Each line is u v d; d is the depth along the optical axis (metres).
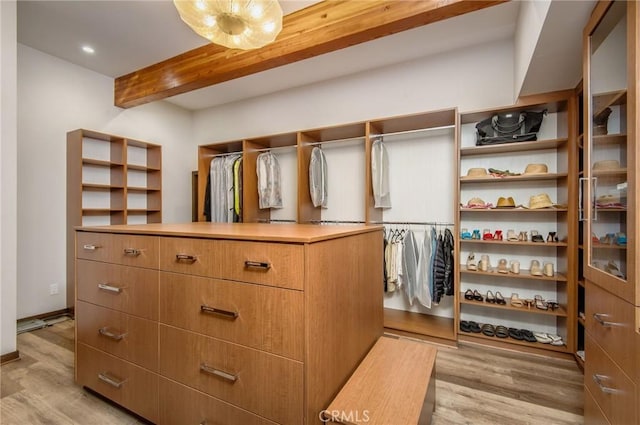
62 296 3.20
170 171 4.44
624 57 1.12
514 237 2.51
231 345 1.19
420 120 2.79
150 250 1.42
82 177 3.26
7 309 2.14
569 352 2.21
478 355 2.31
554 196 2.53
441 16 1.93
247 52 2.62
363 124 2.94
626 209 1.08
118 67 3.37
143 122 4.07
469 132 2.84
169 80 3.16
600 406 1.27
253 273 1.13
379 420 1.05
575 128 2.21
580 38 1.60
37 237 3.03
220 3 1.58
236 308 1.17
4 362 2.10
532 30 1.79
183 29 2.64
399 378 1.33
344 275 1.33
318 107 3.64
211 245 1.23
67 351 2.31
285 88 3.85
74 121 3.31
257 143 3.75
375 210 3.10
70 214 3.22
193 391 1.29
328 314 1.18
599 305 1.29
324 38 2.24
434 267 2.66
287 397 1.07
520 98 2.36
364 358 1.54
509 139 2.47
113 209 3.46
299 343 1.05
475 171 2.58
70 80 3.28
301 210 3.28
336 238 1.25
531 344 2.32
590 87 1.42
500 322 2.73
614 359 1.15
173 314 1.34
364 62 3.13
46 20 2.52
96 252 1.65
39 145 3.04
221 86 3.78
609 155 1.24
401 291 3.20
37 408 1.63
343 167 3.50
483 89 2.77
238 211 3.72
